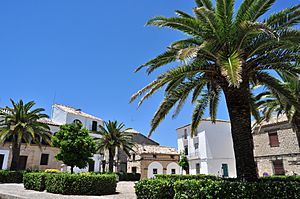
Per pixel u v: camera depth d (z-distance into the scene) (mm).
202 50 8562
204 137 35656
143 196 9828
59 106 40875
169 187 9148
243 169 8438
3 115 27562
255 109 13352
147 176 39844
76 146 17672
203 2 9883
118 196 13547
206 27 8859
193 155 37219
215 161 34875
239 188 7332
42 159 33531
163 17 9008
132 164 42250
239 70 6828
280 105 15828
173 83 10227
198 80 9773
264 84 9773
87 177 14547
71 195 13883
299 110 8961
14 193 14469
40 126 26953
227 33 8570
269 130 27328
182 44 9352
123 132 33875
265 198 7137
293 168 24484
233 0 8562
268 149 27031
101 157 39500
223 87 9344
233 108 8953
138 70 10273
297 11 8609
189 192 7996
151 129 10391
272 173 26141
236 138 8750
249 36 8367
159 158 41844
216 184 7590
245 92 8992
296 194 7176
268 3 8648
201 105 12469
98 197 12945
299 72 8969
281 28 8789
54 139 18500
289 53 8750
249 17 8719
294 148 24703
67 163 17734
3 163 30328
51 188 15211
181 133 40906
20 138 24672
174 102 10219
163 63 10102
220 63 7652
